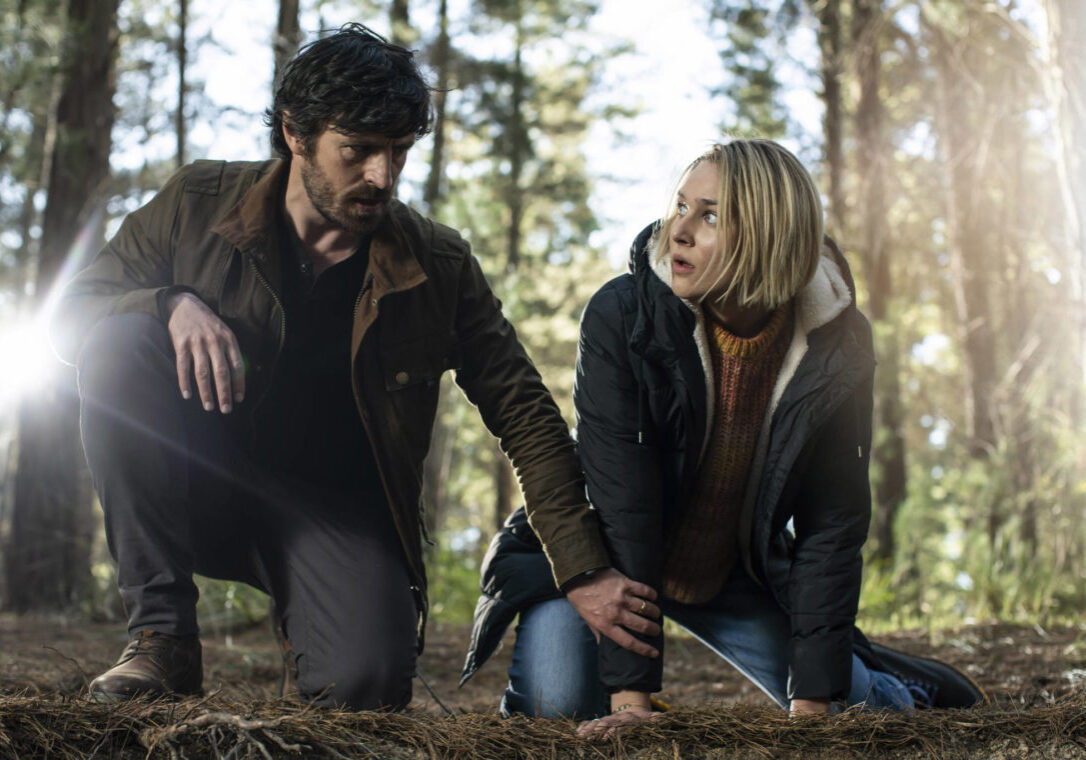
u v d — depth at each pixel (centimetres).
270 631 584
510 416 257
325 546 253
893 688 267
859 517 246
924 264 1469
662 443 244
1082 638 469
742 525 253
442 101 1833
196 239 248
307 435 261
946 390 1669
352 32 231
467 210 1174
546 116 2405
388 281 244
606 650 239
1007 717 219
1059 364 853
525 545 270
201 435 251
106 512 230
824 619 242
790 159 222
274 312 246
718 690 412
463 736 210
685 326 232
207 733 194
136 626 226
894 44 1198
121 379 229
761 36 1397
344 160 225
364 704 242
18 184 1538
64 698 209
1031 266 1064
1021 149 970
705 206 222
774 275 220
